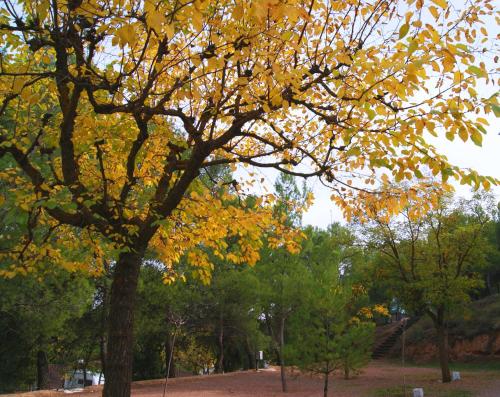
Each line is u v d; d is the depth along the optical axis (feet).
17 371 68.95
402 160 13.91
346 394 50.11
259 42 15.61
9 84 17.95
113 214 17.02
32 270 19.81
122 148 19.42
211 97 18.10
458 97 12.94
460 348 87.51
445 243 57.62
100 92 19.36
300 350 39.86
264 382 63.46
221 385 60.39
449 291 54.70
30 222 16.90
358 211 19.93
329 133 19.88
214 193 23.63
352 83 16.58
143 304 67.87
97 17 14.07
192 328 76.07
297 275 51.93
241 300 69.87
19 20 14.55
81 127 18.11
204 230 21.72
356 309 60.39
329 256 55.77
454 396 44.70
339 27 17.71
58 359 79.05
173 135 21.42
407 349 99.91
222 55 15.96
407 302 59.77
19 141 18.54
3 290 43.21
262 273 55.67
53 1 14.33
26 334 51.13
